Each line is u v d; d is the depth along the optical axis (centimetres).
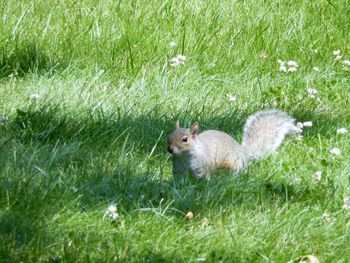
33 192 872
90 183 912
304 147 1056
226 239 821
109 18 1416
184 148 968
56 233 810
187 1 1492
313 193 926
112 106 1162
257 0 1521
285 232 843
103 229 827
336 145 1067
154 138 1063
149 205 881
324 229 851
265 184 936
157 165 994
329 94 1266
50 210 848
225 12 1474
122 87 1234
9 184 879
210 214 872
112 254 779
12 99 1152
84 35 1363
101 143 1032
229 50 1370
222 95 1248
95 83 1237
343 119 1178
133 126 1091
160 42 1369
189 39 1377
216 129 1124
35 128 1055
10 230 805
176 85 1252
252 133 1087
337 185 935
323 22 1480
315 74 1330
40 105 1119
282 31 1442
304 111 1191
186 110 1149
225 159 1015
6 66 1281
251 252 805
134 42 1362
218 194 903
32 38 1345
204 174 988
